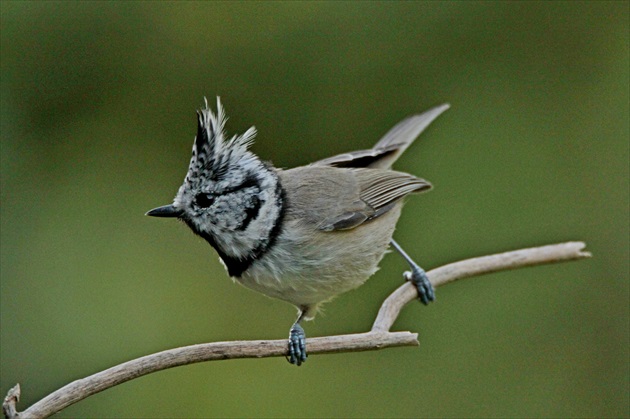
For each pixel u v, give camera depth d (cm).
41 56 1298
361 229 904
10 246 1248
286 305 1265
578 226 1266
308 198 879
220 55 1333
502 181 1297
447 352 1216
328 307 1247
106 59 1313
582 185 1282
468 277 991
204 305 1262
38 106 1298
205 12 1322
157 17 1320
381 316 924
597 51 1330
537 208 1277
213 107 895
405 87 1333
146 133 1326
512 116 1320
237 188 848
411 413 1199
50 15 1295
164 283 1266
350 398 1216
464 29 1331
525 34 1329
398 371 1221
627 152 1282
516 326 1219
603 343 1211
